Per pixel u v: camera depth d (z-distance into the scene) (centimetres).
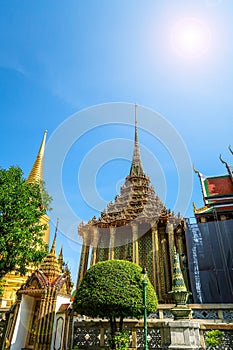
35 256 1103
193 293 1695
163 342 828
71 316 991
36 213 1180
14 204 1086
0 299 1389
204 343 824
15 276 1560
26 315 1077
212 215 2033
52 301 1049
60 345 941
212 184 2358
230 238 1836
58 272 1223
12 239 1005
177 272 1019
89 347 910
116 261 989
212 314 1096
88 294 876
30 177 2211
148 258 2148
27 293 1091
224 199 2212
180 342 782
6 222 1038
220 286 1678
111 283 881
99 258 2258
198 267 1792
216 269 1741
